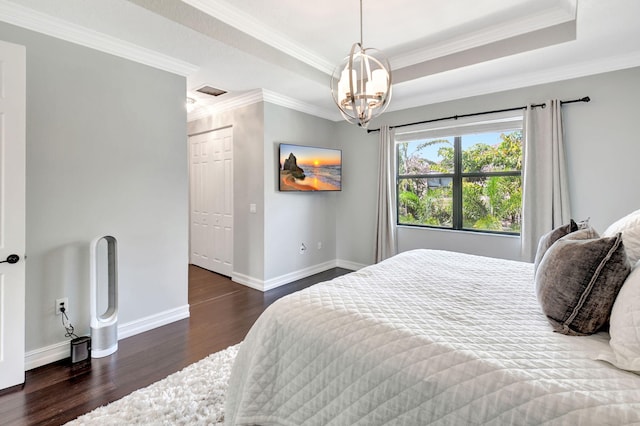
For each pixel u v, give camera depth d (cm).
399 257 247
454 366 103
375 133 459
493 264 226
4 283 195
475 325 128
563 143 315
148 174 287
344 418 117
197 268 512
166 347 257
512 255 359
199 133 499
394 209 439
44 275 229
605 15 222
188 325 301
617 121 293
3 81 191
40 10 214
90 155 250
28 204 221
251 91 389
